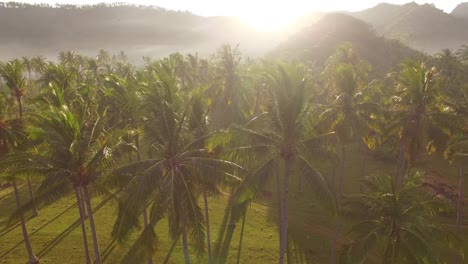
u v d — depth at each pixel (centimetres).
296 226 4112
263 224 4141
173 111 2209
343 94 3241
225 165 2203
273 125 2427
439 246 3431
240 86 4925
